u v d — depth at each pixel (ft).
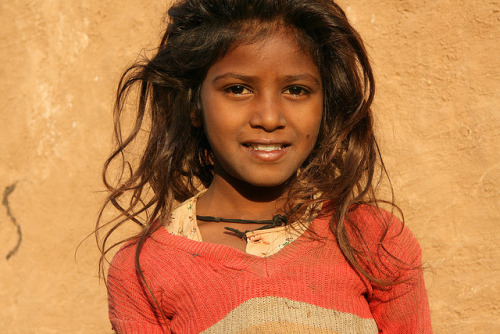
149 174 6.72
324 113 6.41
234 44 5.57
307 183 6.10
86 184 9.22
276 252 5.63
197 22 6.00
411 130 7.75
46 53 9.62
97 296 9.11
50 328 9.30
